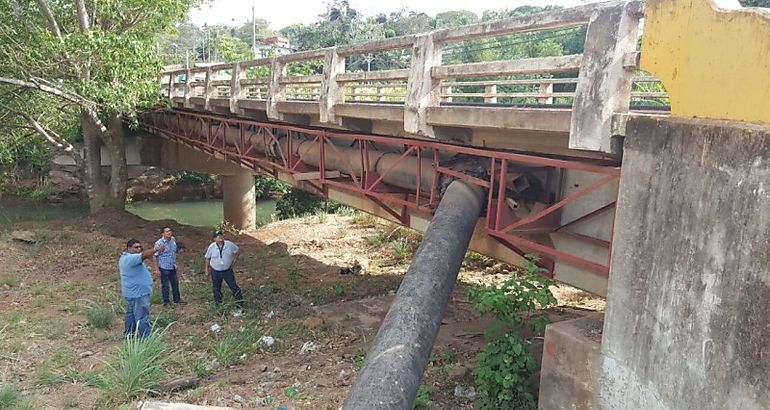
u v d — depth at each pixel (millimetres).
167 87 21109
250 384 7305
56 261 14383
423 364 4328
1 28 15875
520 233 6367
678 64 4168
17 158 29625
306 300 11367
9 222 20250
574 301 11289
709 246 3852
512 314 5980
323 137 9734
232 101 13391
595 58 4793
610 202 5898
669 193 4184
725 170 3711
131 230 19219
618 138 4797
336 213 24328
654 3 4328
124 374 7020
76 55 15555
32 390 7027
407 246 16688
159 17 18266
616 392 4828
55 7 17812
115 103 16078
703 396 3922
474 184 6699
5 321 9719
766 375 3451
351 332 9359
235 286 10883
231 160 15867
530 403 5879
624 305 4680
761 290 3473
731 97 3771
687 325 4047
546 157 6230
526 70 5523
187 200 33875
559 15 5117
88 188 21141
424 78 6820
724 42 3793
